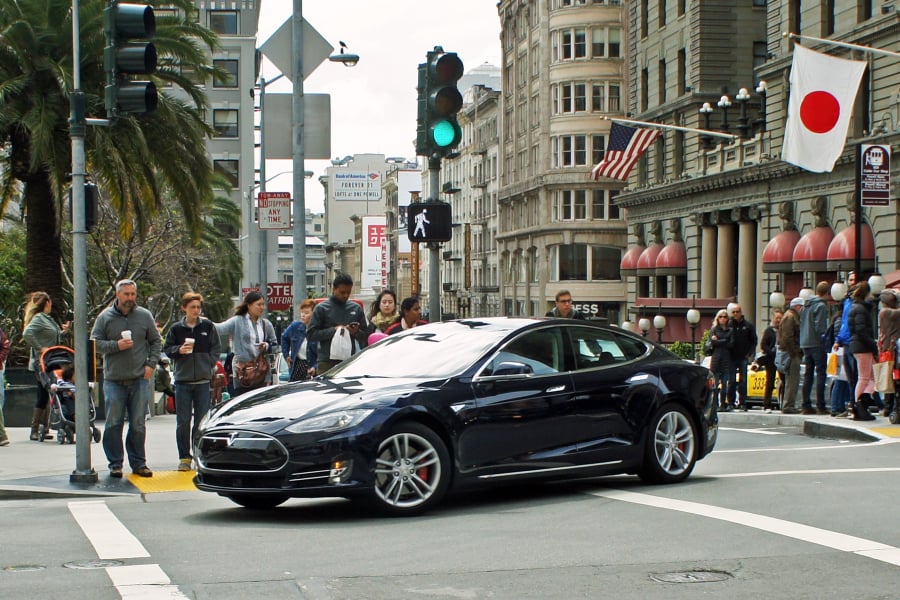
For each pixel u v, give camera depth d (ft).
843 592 23.52
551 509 35.17
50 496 41.29
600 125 267.18
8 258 154.92
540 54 281.54
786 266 161.07
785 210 164.76
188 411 47.52
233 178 287.48
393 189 496.23
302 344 58.34
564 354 38.78
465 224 382.01
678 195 201.98
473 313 372.99
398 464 34.40
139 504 38.96
